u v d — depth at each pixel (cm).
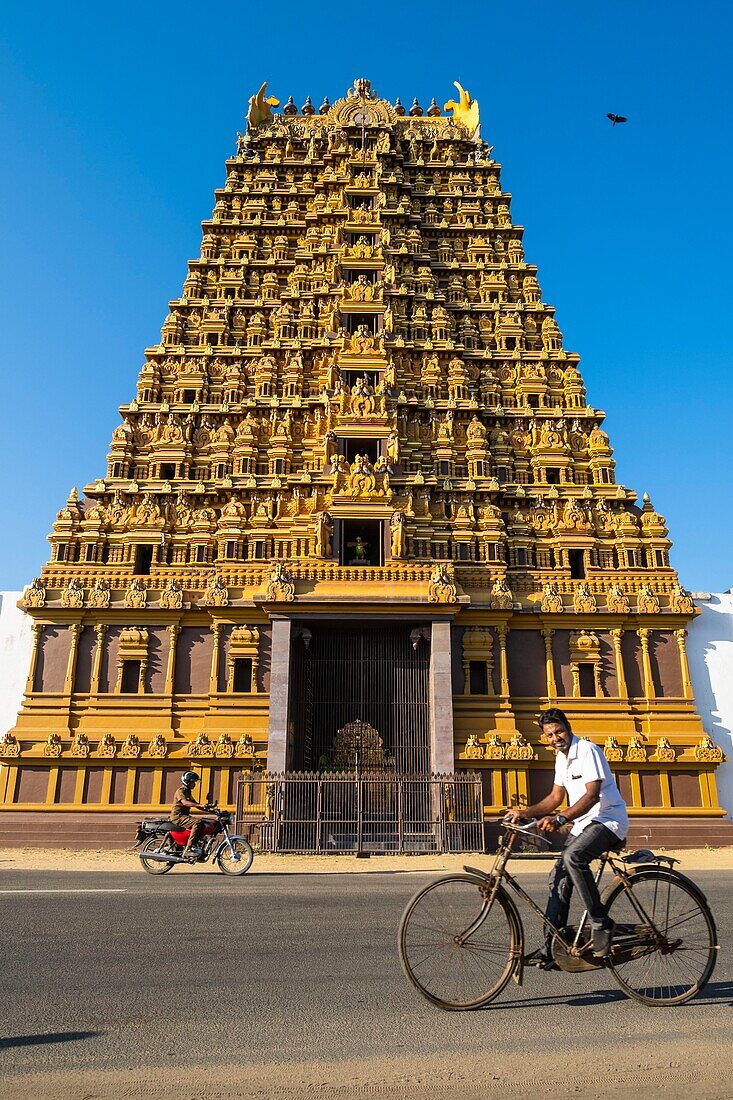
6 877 1905
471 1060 624
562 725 828
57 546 3659
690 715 3388
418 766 3156
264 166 5250
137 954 970
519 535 3809
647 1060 627
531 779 3272
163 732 3288
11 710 3434
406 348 4347
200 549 3669
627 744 3312
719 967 915
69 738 3272
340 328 4388
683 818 3225
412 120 5809
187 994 797
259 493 3838
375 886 1734
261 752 3189
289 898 1484
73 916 1231
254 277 4731
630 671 3478
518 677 3441
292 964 926
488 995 755
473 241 5019
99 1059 621
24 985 826
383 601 3184
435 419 4159
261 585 3466
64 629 3472
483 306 4678
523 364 4456
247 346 4416
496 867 795
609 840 781
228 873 2072
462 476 4006
